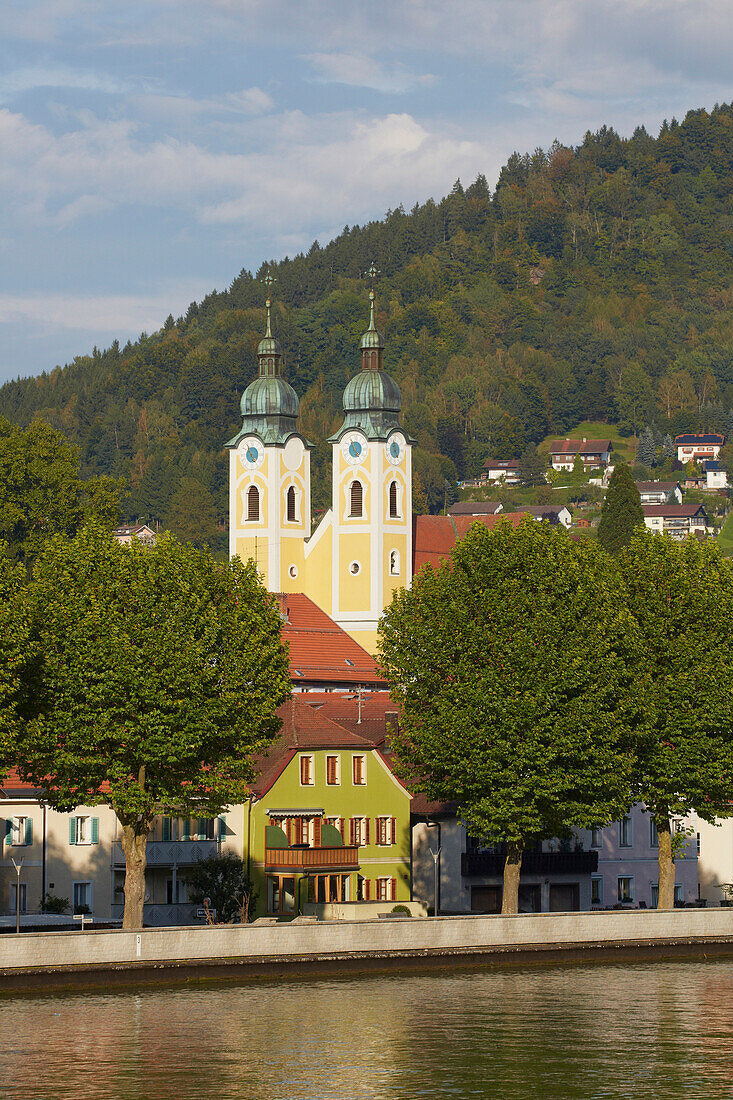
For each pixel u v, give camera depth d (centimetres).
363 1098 9719
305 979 13300
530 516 16850
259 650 14550
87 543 14738
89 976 12538
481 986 13188
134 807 13475
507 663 15538
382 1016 11912
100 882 16138
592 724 15350
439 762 15425
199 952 12962
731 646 16850
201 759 14225
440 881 17925
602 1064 10512
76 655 13825
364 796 17525
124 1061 10488
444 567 16638
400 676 16312
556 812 15425
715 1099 9706
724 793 16475
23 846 15750
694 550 17288
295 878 16538
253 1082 10062
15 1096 9725
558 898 18775
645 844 19725
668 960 14900
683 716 16388
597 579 16275
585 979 13612
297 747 16988
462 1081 10119
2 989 12238
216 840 16588
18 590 14088
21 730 13500
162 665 13900
